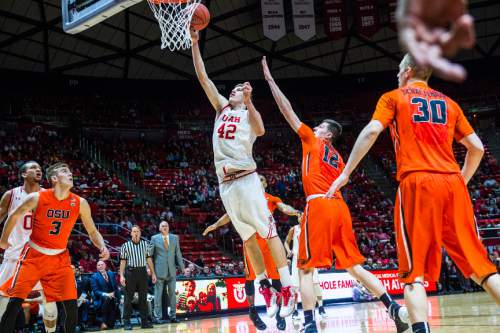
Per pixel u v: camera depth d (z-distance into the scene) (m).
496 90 28.77
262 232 4.96
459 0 0.96
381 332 5.05
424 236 2.76
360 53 26.91
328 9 19.98
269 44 25.19
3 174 18.64
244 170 4.93
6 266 5.40
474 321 5.71
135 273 8.55
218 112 5.23
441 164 2.85
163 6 5.59
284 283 5.00
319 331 5.55
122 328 9.02
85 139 24.75
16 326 7.87
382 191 25.48
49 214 4.49
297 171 26.08
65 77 24.48
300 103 29.53
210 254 17.36
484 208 21.25
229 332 6.45
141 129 26.89
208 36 23.94
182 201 20.59
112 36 22.53
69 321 4.52
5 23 20.45
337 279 13.55
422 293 2.71
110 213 17.86
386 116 2.92
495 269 2.79
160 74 26.00
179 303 10.33
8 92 24.39
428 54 0.98
